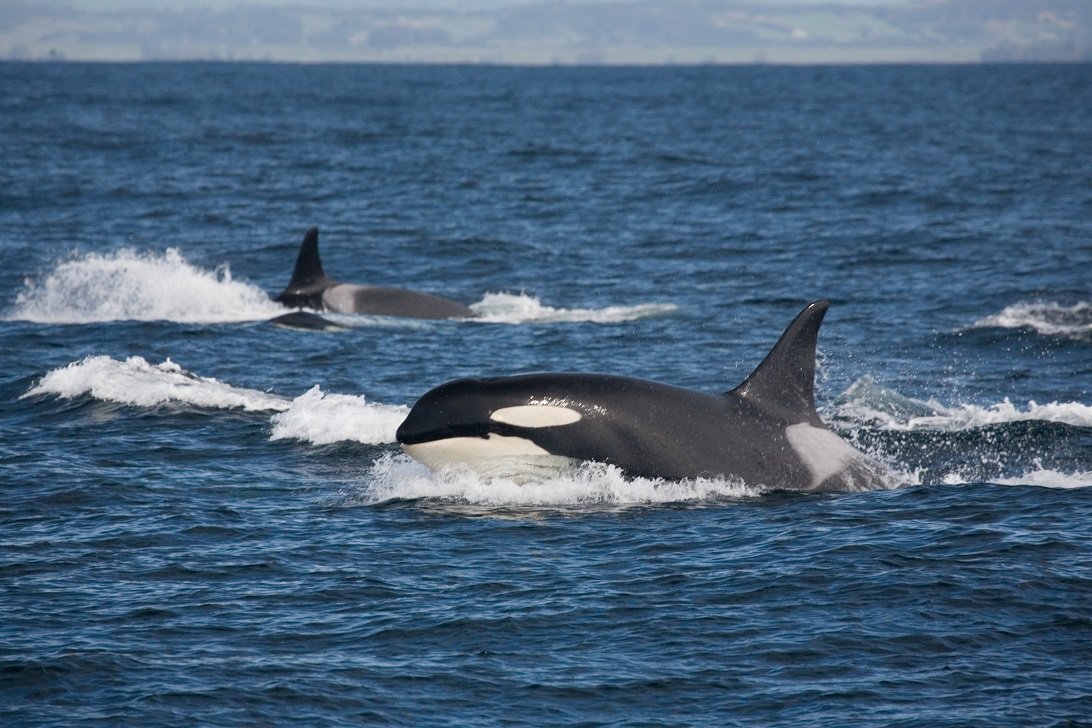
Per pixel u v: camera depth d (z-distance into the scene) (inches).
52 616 1726.1
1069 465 2484.0
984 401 3080.7
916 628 1673.2
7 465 2434.8
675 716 1472.7
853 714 1465.3
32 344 3671.3
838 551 1939.0
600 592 1806.1
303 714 1473.9
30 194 7426.2
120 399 2915.8
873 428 2728.8
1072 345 3700.8
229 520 2128.4
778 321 4136.3
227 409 2861.7
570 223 6609.3
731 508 2177.7
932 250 5531.5
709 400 2347.4
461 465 2279.8
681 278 5017.2
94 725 1444.4
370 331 3991.1
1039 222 6382.9
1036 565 1863.9
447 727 1450.5
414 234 6190.9
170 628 1691.7
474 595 1798.7
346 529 2084.2
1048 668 1561.3
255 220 6678.2
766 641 1646.2
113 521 2119.8
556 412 2267.5
